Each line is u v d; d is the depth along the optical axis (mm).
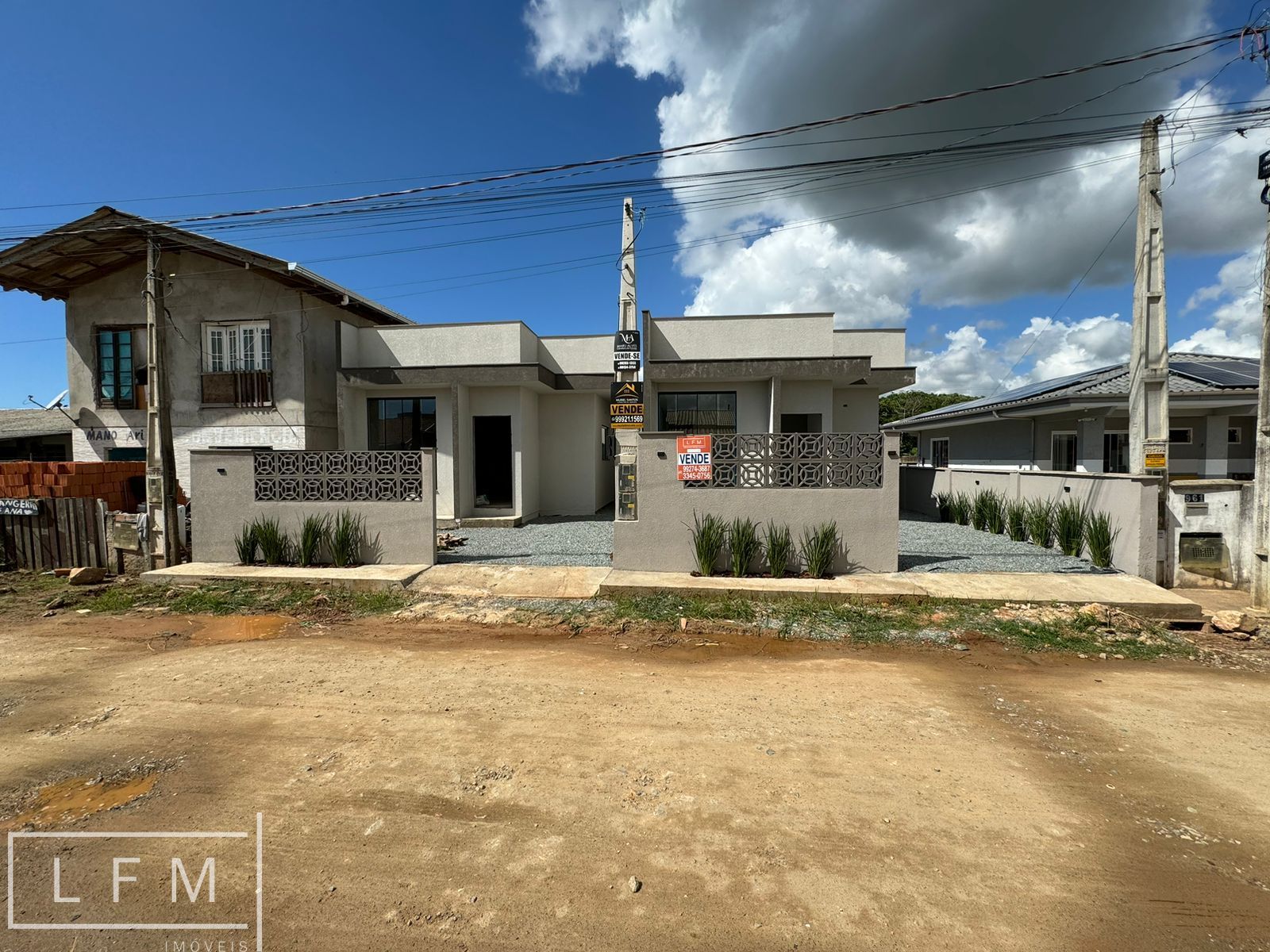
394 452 8078
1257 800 2980
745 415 13172
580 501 14617
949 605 6348
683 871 2404
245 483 8172
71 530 8398
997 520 11125
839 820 2764
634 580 7016
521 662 5004
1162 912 2207
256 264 11570
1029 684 4527
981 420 15742
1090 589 6676
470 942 2043
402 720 3830
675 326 13234
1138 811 2875
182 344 12836
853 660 5051
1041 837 2654
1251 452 12789
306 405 12641
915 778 3148
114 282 13047
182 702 4117
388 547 8117
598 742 3537
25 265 12094
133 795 2967
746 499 7402
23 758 3346
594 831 2668
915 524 12789
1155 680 4621
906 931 2098
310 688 4391
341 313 13875
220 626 6094
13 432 15125
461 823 2730
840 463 7355
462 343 13312
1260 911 2217
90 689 4367
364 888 2309
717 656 5164
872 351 13867
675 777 3145
